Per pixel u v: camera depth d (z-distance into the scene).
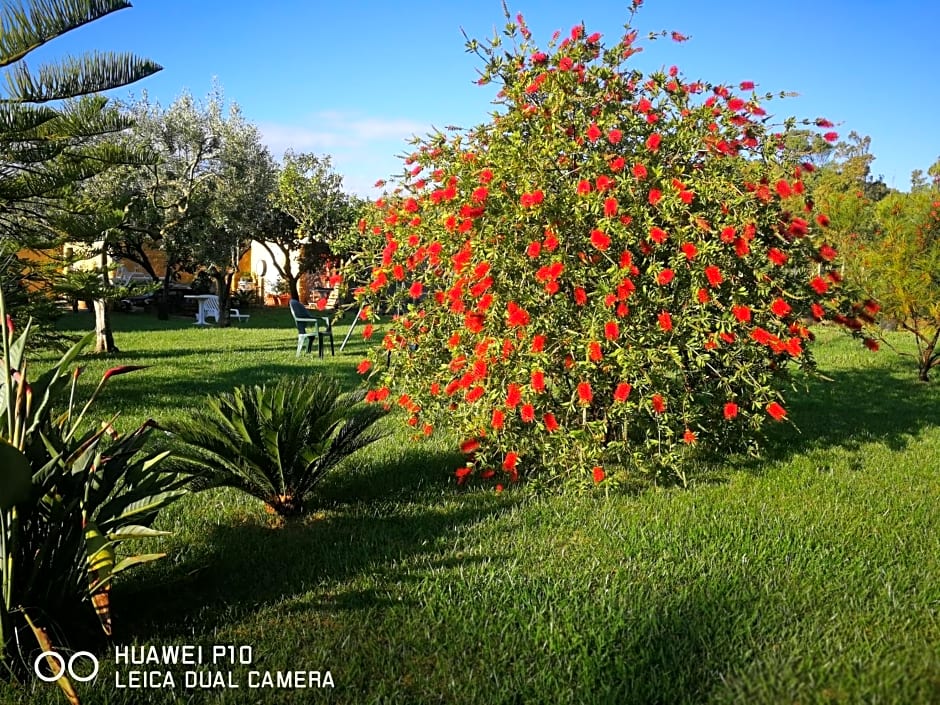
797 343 4.27
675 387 4.46
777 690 2.49
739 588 3.23
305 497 4.62
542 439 4.50
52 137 6.99
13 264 6.94
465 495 4.64
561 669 2.62
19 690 2.50
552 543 3.80
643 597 3.15
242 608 3.12
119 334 16.84
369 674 2.63
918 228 9.14
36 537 2.79
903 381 9.02
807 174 5.38
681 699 2.45
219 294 20.39
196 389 8.35
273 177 21.89
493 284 4.27
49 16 5.64
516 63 4.72
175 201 19.02
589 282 4.26
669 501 4.44
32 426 2.83
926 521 4.11
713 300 4.22
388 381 5.16
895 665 2.62
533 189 4.21
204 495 4.61
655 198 4.13
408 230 4.88
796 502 4.43
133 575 3.48
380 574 3.44
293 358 11.40
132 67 6.58
